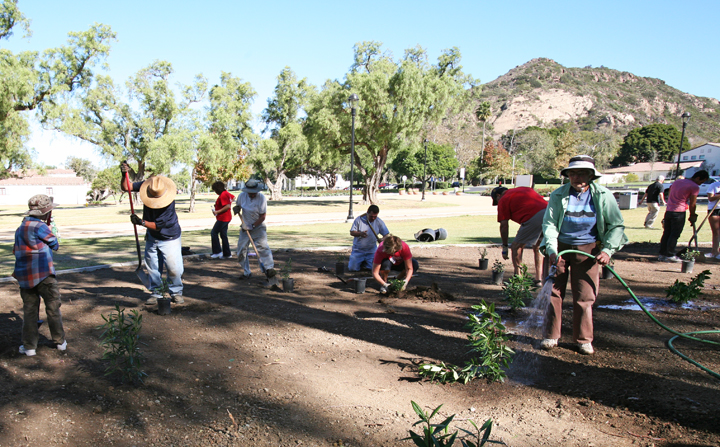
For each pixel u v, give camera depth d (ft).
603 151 335.06
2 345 14.07
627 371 12.34
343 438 9.20
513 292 18.08
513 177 262.88
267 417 10.05
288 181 344.28
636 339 15.07
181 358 13.43
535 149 294.66
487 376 12.20
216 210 31.30
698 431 9.08
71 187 231.91
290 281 21.81
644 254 33.37
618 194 84.89
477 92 120.06
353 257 26.76
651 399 10.59
